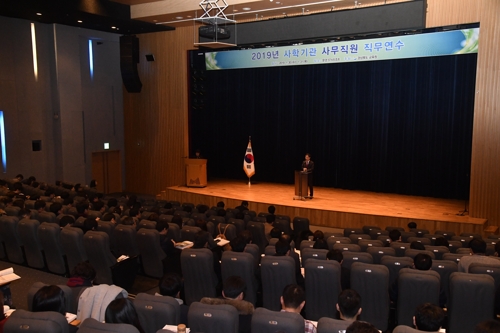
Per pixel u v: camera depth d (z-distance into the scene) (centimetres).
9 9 1080
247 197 1180
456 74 1144
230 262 488
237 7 1041
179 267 591
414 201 1151
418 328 306
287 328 308
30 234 633
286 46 1203
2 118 1238
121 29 1332
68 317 353
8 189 1030
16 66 1255
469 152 1148
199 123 1473
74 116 1359
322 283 452
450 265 475
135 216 760
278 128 1425
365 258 496
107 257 568
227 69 1345
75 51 1345
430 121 1191
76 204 804
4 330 293
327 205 1084
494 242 666
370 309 445
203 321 324
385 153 1261
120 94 1489
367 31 991
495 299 420
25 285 599
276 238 610
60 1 1051
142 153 1467
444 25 951
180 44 1334
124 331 272
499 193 932
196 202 1247
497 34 907
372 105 1267
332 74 1323
